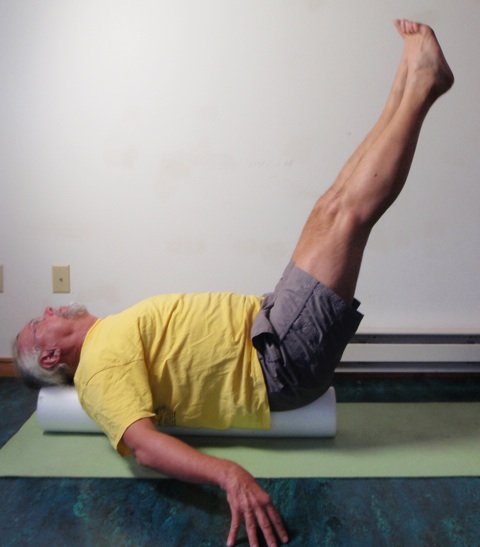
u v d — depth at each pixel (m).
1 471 1.14
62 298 1.76
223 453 1.21
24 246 1.73
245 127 1.66
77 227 1.72
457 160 1.67
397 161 1.08
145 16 1.60
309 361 1.12
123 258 1.73
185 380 1.14
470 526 0.95
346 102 1.64
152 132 1.66
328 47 1.62
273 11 1.60
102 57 1.62
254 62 1.62
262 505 0.92
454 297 1.75
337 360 1.16
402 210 1.69
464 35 1.60
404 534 0.93
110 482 1.10
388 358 1.70
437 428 1.35
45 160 1.68
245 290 1.75
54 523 0.97
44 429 1.31
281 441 1.27
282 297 1.13
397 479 1.10
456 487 1.07
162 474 1.10
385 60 1.62
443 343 1.70
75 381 1.14
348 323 1.11
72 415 1.27
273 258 1.73
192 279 1.75
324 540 0.92
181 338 1.15
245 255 1.73
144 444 0.99
